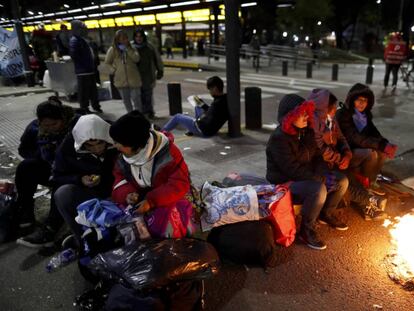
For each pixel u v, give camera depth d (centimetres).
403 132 659
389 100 977
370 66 1298
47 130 339
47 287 283
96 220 264
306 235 326
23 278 294
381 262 302
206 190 318
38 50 1366
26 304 266
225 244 299
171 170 267
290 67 2075
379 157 409
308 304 260
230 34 579
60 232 355
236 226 298
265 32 3147
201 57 2712
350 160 400
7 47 1302
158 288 221
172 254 234
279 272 294
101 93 1005
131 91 759
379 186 422
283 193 312
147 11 2000
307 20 2766
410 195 406
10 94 1152
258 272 295
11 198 353
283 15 2800
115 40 727
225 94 629
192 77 1600
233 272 295
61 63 991
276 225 312
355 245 327
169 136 285
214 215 298
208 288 277
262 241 292
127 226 259
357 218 372
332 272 292
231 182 356
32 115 861
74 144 310
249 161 523
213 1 1623
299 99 312
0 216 338
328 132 355
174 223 268
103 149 304
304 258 311
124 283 223
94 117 296
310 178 321
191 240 256
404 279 275
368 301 260
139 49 756
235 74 602
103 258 238
